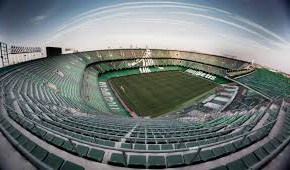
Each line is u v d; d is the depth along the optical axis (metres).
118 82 47.41
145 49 78.25
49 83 26.48
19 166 4.91
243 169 6.01
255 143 8.22
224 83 50.28
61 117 12.69
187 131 11.09
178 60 77.56
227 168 5.95
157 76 56.91
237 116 16.28
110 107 30.64
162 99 35.94
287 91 31.69
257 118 12.80
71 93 27.52
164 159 6.40
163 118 23.06
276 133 9.69
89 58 59.00
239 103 28.33
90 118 15.41
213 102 31.17
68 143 7.10
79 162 5.90
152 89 42.31
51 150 6.42
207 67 67.75
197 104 31.98
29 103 13.62
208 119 18.77
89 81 41.75
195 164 6.24
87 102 27.03
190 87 45.44
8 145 5.85
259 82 39.50
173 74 61.41
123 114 28.38
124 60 68.25
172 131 11.08
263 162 5.65
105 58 64.31
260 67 58.59
